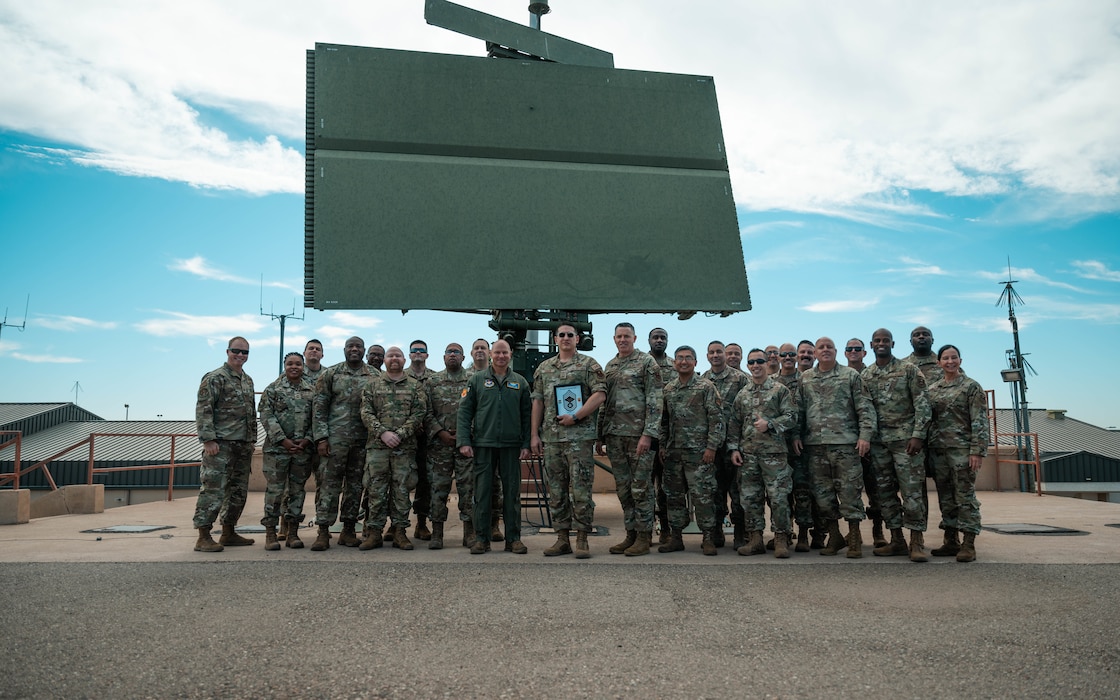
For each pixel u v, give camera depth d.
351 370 6.98
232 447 6.68
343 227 8.53
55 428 30.39
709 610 4.20
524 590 4.69
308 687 2.97
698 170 9.95
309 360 7.20
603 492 13.14
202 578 5.05
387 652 3.41
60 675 3.10
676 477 6.62
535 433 6.52
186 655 3.37
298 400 6.84
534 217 9.15
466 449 6.38
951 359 6.20
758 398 6.43
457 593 4.60
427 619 3.98
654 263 9.38
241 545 6.86
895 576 5.25
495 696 2.87
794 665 3.23
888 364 6.46
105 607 4.23
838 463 6.34
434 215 8.84
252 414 6.79
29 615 4.05
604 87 9.87
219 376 6.59
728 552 6.63
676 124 10.02
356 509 6.98
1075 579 5.11
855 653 3.40
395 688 2.95
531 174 9.28
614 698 2.84
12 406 31.33
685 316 9.95
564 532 6.34
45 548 6.59
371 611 4.15
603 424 6.61
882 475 6.40
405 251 8.63
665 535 6.90
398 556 6.22
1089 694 2.89
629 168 9.68
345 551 6.55
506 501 6.51
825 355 6.52
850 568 5.63
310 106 8.88
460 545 6.96
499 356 6.53
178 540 7.17
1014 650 3.44
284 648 3.47
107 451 26.11
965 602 4.41
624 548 6.53
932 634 3.71
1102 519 8.90
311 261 8.45
